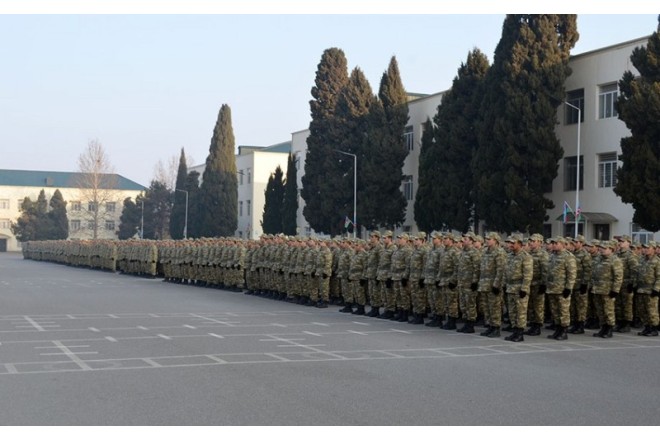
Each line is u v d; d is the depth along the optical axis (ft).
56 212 326.85
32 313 64.03
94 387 31.14
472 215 126.93
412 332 53.88
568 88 119.85
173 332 51.16
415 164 156.76
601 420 26.61
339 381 33.14
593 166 115.44
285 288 80.18
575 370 37.65
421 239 61.57
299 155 218.18
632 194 95.30
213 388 31.17
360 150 161.68
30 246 248.11
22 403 27.94
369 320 61.93
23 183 368.68
